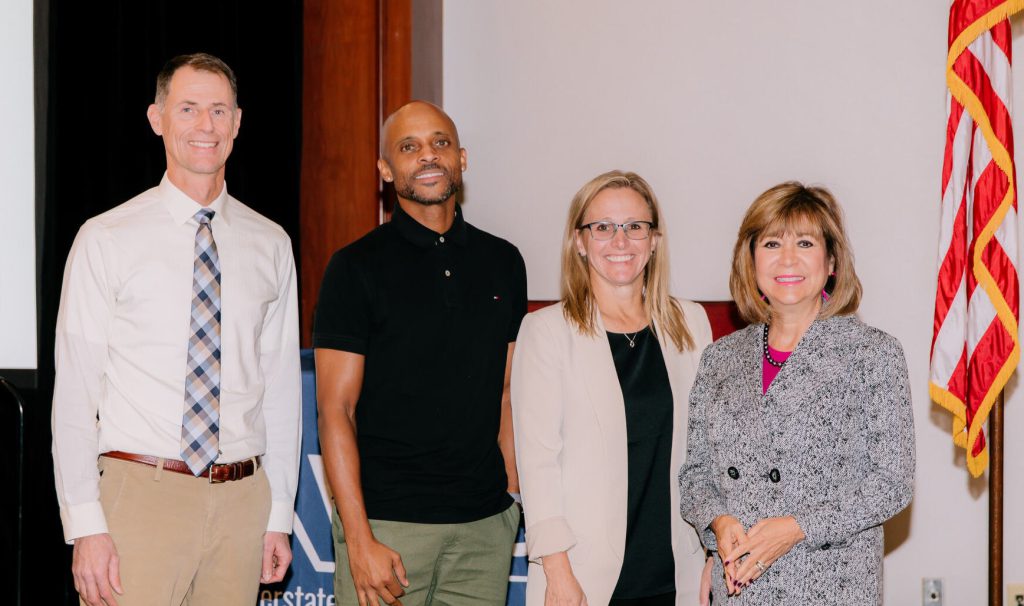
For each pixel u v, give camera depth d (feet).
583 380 7.22
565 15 13.32
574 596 6.89
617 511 7.06
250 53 11.46
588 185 7.46
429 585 7.55
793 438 6.50
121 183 9.53
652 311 7.50
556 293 13.42
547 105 13.38
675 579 7.16
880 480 6.32
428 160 7.59
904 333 12.46
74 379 6.67
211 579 7.10
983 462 10.10
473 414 7.58
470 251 7.88
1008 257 9.85
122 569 6.70
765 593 6.50
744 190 12.91
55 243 8.65
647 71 13.12
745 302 6.98
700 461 7.06
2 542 8.63
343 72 12.54
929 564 12.41
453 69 13.58
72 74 8.88
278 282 7.59
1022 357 11.99
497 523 7.69
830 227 6.68
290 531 7.65
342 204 12.59
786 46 12.76
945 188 10.11
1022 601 12.07
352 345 7.41
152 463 6.77
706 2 12.97
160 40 10.11
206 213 7.12
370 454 7.52
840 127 12.62
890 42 12.48
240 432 7.13
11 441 8.69
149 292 6.86
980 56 9.93
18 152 9.04
